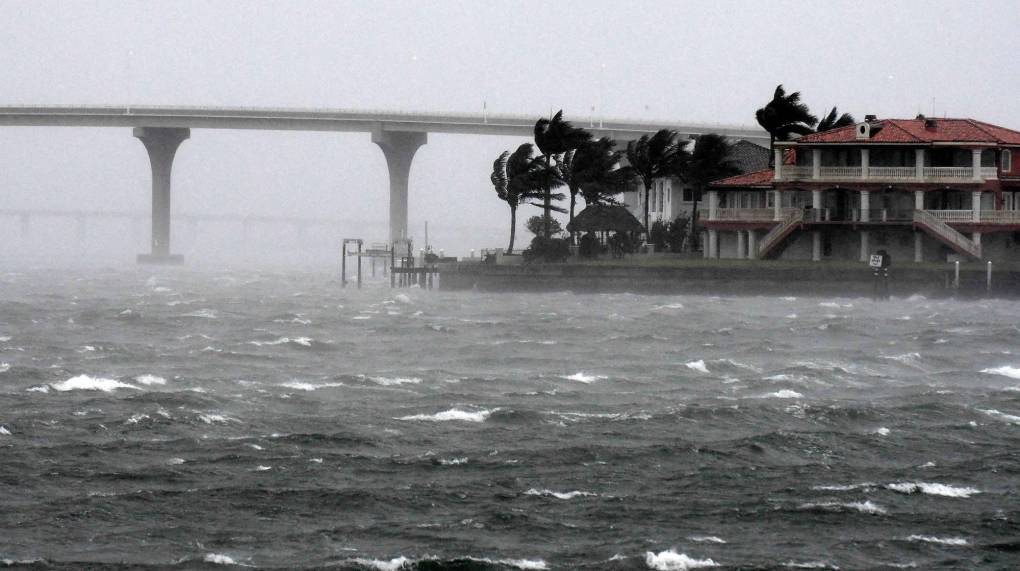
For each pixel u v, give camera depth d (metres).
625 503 121.81
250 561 106.50
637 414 160.88
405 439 146.50
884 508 120.44
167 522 116.12
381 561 106.06
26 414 158.62
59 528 114.12
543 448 142.25
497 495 124.38
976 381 192.38
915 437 148.88
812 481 129.75
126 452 139.12
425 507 120.62
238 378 192.38
